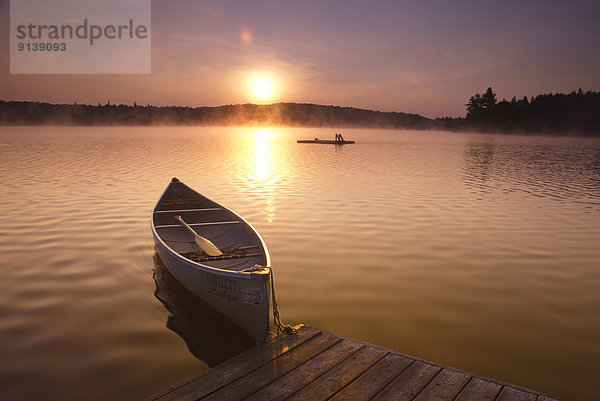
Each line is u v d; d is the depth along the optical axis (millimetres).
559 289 7309
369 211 13367
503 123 154500
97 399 4355
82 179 19688
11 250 9211
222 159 31500
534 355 5207
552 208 14281
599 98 141375
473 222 12094
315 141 58688
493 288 7344
